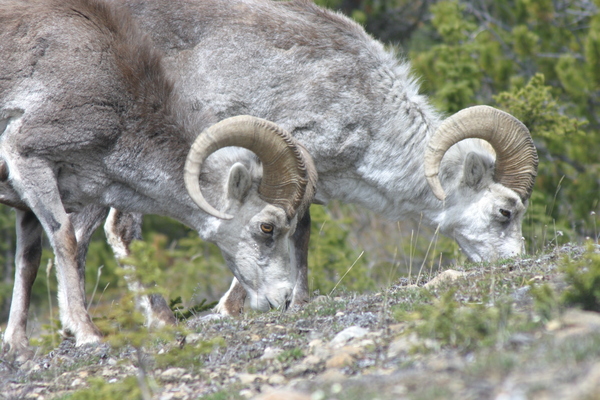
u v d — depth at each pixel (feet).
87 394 42.14
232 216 60.54
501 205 78.79
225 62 75.46
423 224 83.61
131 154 65.82
